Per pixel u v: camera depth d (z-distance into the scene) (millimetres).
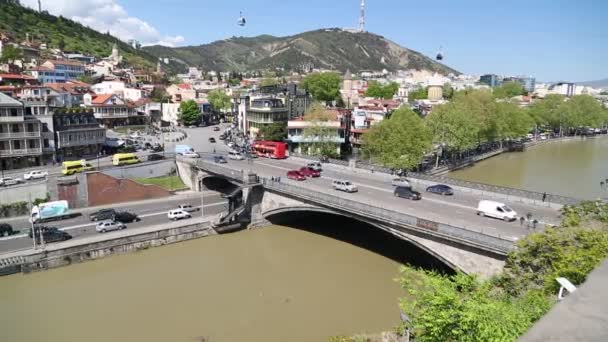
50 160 84688
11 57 166875
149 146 105562
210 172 73875
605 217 27750
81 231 56219
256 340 35344
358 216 47719
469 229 40500
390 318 38312
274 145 87750
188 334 36312
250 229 62688
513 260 27141
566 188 81562
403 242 55906
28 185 64250
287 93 128000
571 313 4855
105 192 69625
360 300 41750
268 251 54969
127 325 37719
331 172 74000
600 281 5730
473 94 116125
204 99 182000
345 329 36719
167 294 43500
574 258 21797
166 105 162000
